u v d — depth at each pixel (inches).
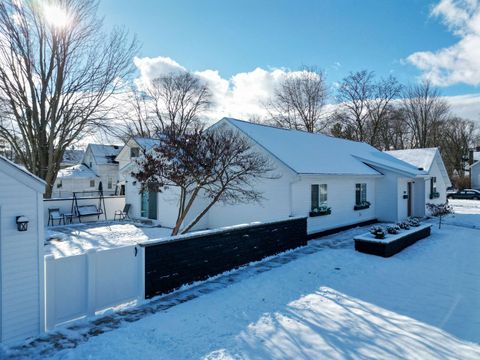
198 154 382.9
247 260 364.5
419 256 408.5
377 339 194.7
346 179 631.8
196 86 1582.2
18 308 194.5
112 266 246.7
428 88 1942.7
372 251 413.7
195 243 303.6
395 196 708.0
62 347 187.6
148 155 413.1
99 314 233.6
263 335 200.7
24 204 198.8
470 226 668.7
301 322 219.3
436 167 921.5
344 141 903.7
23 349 184.9
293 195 505.4
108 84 754.8
